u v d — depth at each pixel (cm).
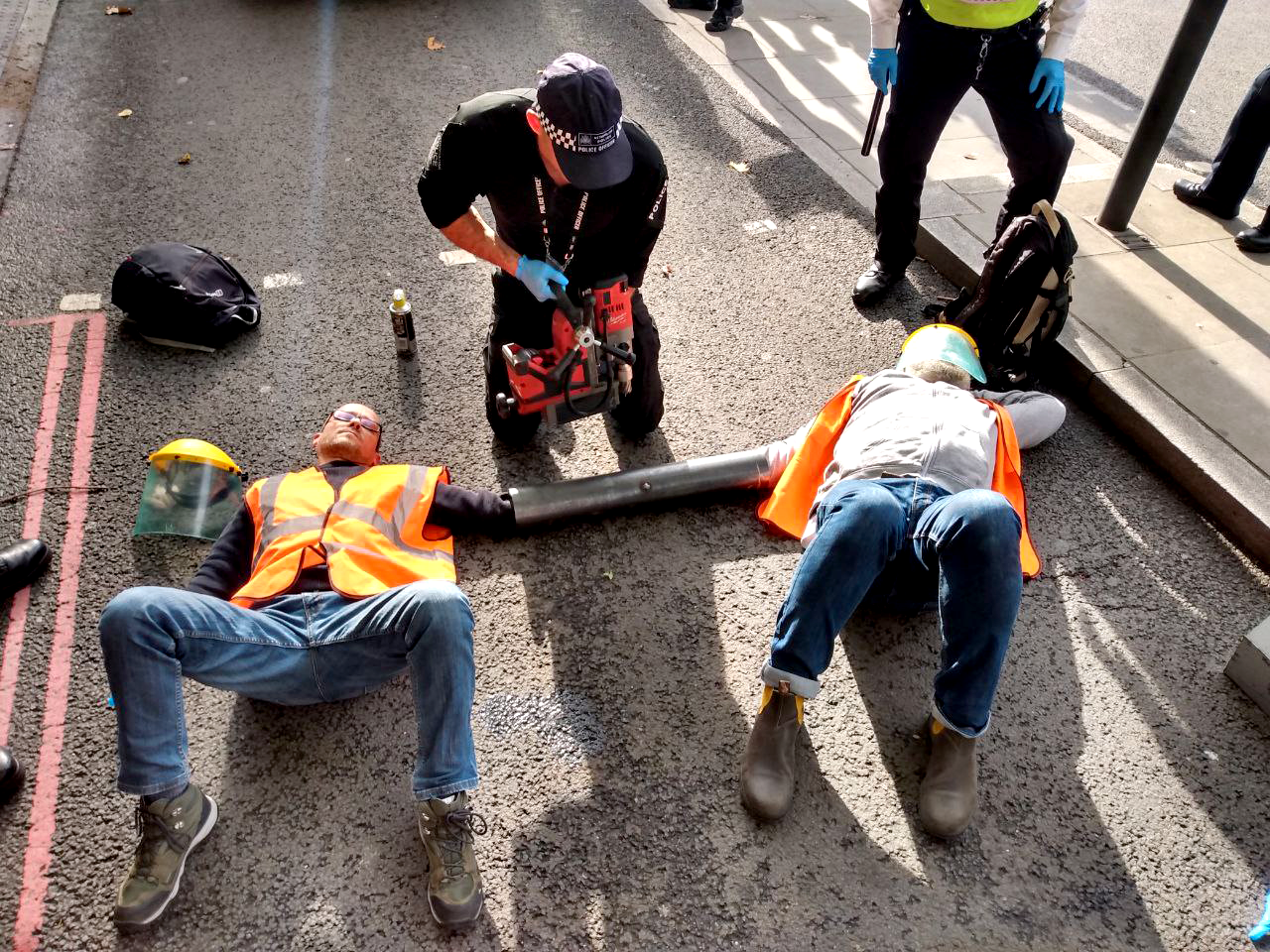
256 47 623
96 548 305
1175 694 286
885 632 299
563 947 222
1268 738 276
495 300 313
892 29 372
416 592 224
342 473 279
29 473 330
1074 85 633
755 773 247
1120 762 267
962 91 380
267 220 462
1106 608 310
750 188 516
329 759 255
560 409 302
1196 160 551
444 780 222
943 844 246
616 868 237
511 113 257
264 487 270
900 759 265
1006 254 368
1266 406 370
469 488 337
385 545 263
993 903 235
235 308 388
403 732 262
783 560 320
